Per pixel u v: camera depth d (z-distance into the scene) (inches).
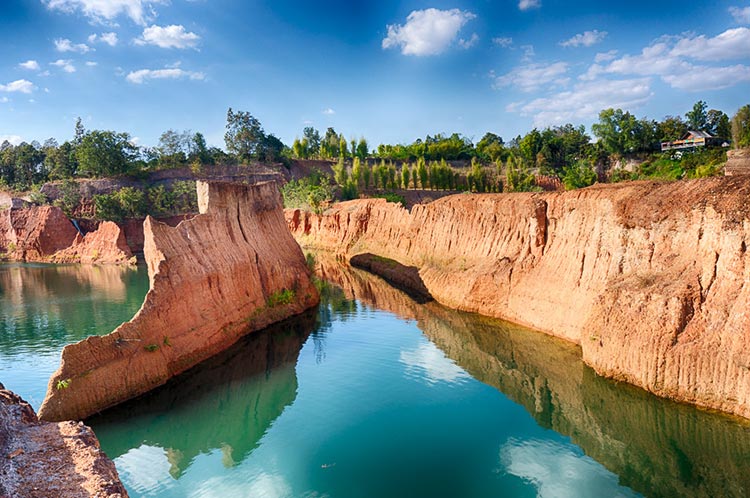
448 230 2068.2
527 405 1069.1
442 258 2010.3
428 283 1951.3
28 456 566.3
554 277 1412.4
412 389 1150.3
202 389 1135.6
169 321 1139.9
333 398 1108.5
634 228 1149.7
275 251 1731.1
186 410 1039.6
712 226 974.4
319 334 1524.4
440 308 1747.0
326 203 3747.5
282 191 4303.6
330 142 6082.7
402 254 2425.0
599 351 1091.3
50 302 2089.1
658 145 4308.6
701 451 838.5
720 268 940.0
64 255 3410.4
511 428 975.0
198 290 1263.5
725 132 4325.8
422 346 1422.2
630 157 4315.9
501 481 797.9
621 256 1170.6
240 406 1067.3
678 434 880.9
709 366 895.1
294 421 1007.0
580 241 1354.6
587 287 1278.3
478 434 952.9
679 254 1044.5
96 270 2945.4
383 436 946.7
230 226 1553.9
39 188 4389.8
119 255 3233.3
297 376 1223.5
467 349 1385.3
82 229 3772.1
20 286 2477.9
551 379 1167.0
